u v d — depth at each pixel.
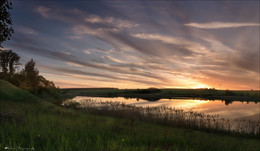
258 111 21.66
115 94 68.56
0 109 9.07
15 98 15.06
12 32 14.38
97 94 69.31
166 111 15.98
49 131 5.52
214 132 10.95
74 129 6.34
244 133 10.46
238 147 7.16
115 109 16.58
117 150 4.32
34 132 5.23
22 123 6.61
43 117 8.80
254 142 8.55
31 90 30.11
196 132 10.50
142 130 8.21
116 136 5.97
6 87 16.06
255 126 11.94
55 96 31.11
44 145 4.39
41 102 16.03
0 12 13.16
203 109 23.42
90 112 15.87
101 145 4.68
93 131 6.34
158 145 5.52
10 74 30.19
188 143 6.50
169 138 6.78
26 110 10.02
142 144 5.32
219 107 26.09
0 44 14.80
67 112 12.52
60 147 4.07
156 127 10.77
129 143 5.32
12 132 5.24
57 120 8.42
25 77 32.25
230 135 10.16
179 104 30.50
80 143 4.61
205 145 6.46
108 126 7.96
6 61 29.69
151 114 14.62
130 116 14.15
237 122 13.49
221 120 13.60
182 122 12.45
